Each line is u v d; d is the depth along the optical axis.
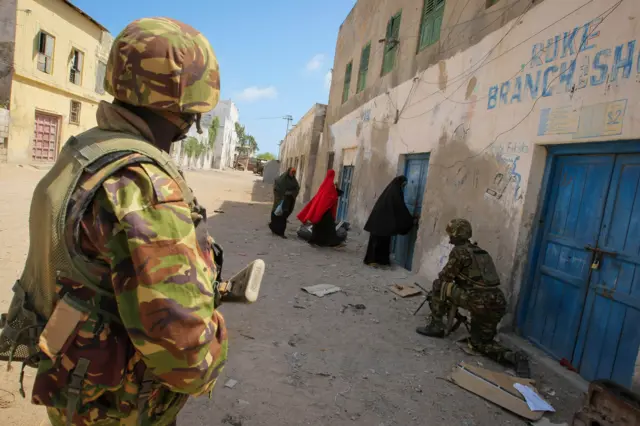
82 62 19.22
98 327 0.96
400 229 6.93
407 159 7.93
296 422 2.63
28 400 2.52
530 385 3.27
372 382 3.24
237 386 2.96
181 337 0.89
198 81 1.09
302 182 19.97
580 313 3.71
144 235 0.88
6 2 14.75
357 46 12.18
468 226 4.12
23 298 1.08
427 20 7.45
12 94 15.29
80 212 0.93
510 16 4.94
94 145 0.99
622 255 3.37
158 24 1.07
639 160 3.33
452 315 4.12
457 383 3.29
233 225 10.17
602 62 3.58
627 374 3.21
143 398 1.05
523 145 4.46
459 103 5.93
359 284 5.95
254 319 4.27
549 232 4.21
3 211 7.75
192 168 39.00
